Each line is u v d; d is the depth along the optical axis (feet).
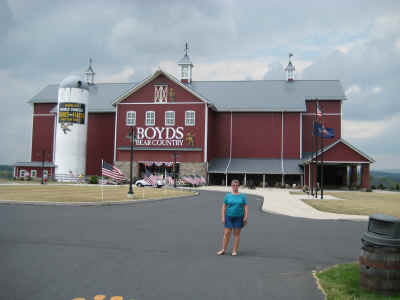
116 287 22.04
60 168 168.66
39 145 192.85
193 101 161.07
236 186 31.35
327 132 100.99
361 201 90.17
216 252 32.12
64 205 71.10
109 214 58.44
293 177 170.19
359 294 20.48
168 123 162.61
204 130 159.43
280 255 31.40
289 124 169.78
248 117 173.17
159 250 32.50
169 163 161.17
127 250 32.24
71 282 22.88
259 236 41.04
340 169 178.91
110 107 184.03
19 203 71.77
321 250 33.73
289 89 183.83
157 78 164.76
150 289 21.79
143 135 164.25
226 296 20.83
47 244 34.19
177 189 132.05
